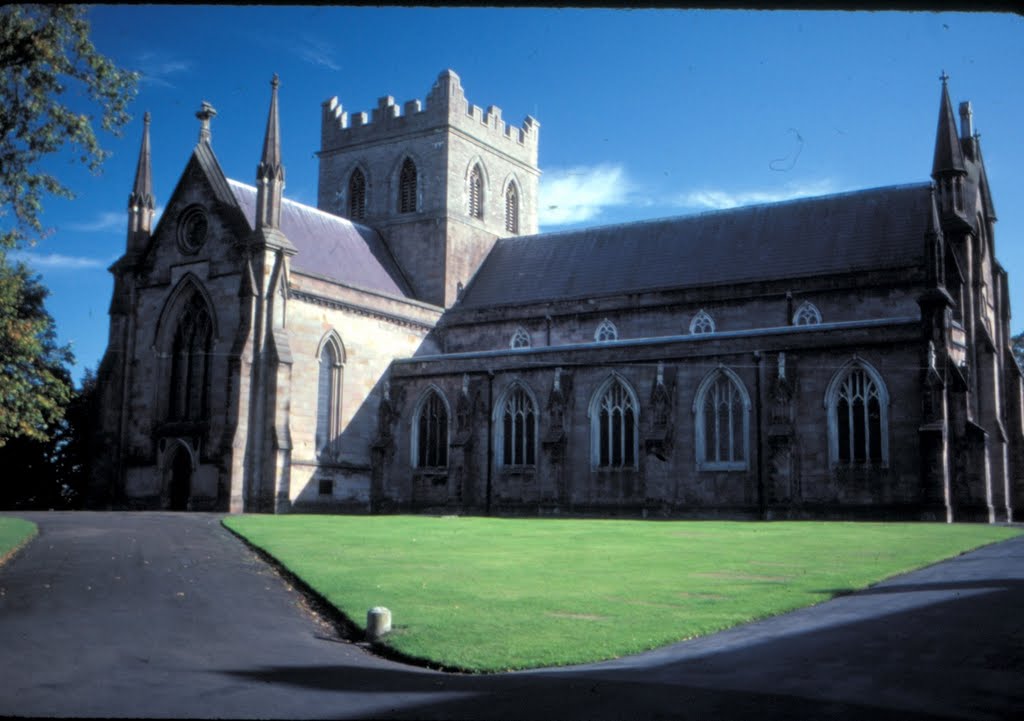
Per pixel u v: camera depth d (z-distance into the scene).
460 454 69.81
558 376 67.38
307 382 69.06
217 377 68.00
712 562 29.27
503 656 15.85
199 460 67.94
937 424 55.28
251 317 65.88
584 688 13.03
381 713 12.15
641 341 65.69
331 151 94.62
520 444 69.44
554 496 66.31
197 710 12.42
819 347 59.88
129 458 72.44
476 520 54.50
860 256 68.19
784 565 28.23
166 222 73.44
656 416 63.34
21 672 15.01
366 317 74.62
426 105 88.88
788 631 17.06
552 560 30.03
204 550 34.00
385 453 73.50
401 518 56.62
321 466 69.00
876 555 31.00
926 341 56.69
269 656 16.80
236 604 22.70
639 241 80.88
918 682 12.62
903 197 70.62
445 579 25.31
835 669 13.63
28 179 35.66
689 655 15.34
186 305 71.75
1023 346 95.69
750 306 70.00
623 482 64.88
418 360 74.56
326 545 34.88
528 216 98.94
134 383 73.50
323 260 77.38
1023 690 12.10
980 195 73.00
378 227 90.00
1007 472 64.38
